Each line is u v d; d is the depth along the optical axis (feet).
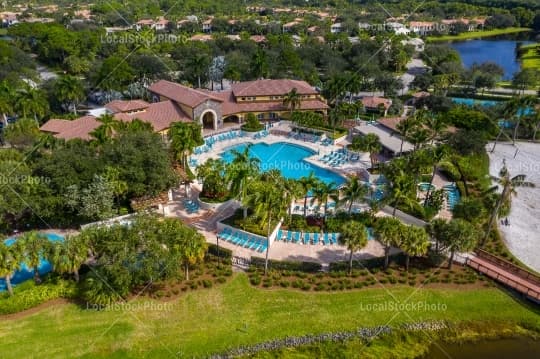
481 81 437.58
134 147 208.13
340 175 255.29
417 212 206.08
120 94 395.55
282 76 433.48
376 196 227.81
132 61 432.25
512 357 139.03
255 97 350.02
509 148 302.04
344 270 170.19
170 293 156.66
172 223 158.40
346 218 200.34
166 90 352.08
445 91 434.30
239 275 167.53
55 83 340.59
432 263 174.29
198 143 249.75
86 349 134.21
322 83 428.56
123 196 203.41
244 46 548.72
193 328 143.02
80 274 162.30
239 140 310.04
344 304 154.61
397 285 163.94
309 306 153.17
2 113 298.35
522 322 150.41
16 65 425.69
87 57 517.14
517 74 453.17
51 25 603.67
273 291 159.63
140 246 148.97
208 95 322.14
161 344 136.98
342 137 309.63
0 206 177.78
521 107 296.30
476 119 314.76
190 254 151.53
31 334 138.21
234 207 216.95
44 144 235.20
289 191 185.88
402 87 438.81
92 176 195.42
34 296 148.46
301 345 139.33
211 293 157.89
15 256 142.20
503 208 188.03
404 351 139.85
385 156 280.10
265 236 184.34
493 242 191.42
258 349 137.08
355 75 395.14
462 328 147.84
